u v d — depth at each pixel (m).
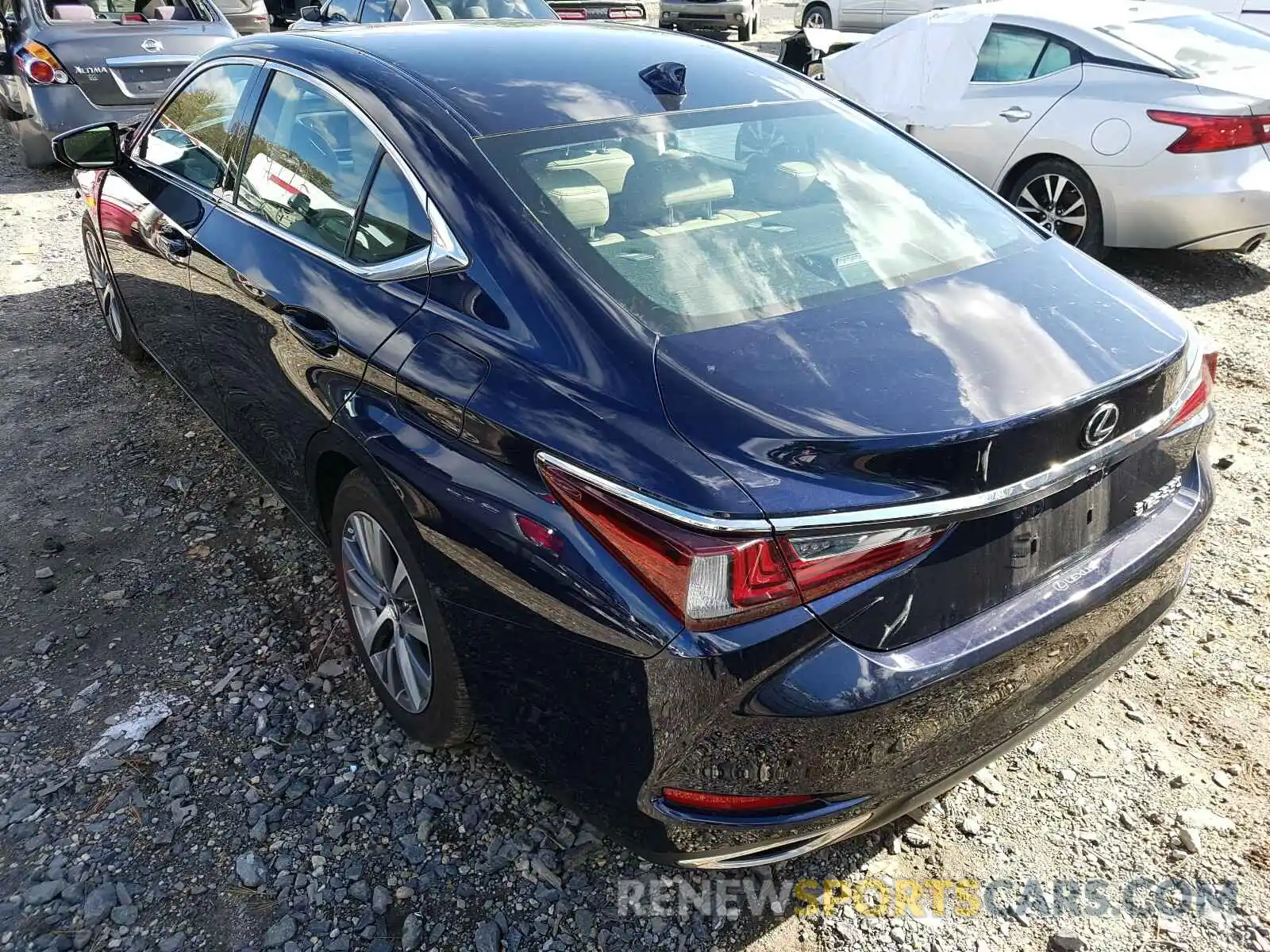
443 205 2.28
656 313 2.02
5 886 2.20
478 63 2.68
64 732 2.63
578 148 2.39
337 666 2.89
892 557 1.73
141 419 4.32
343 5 9.88
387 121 2.48
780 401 1.80
